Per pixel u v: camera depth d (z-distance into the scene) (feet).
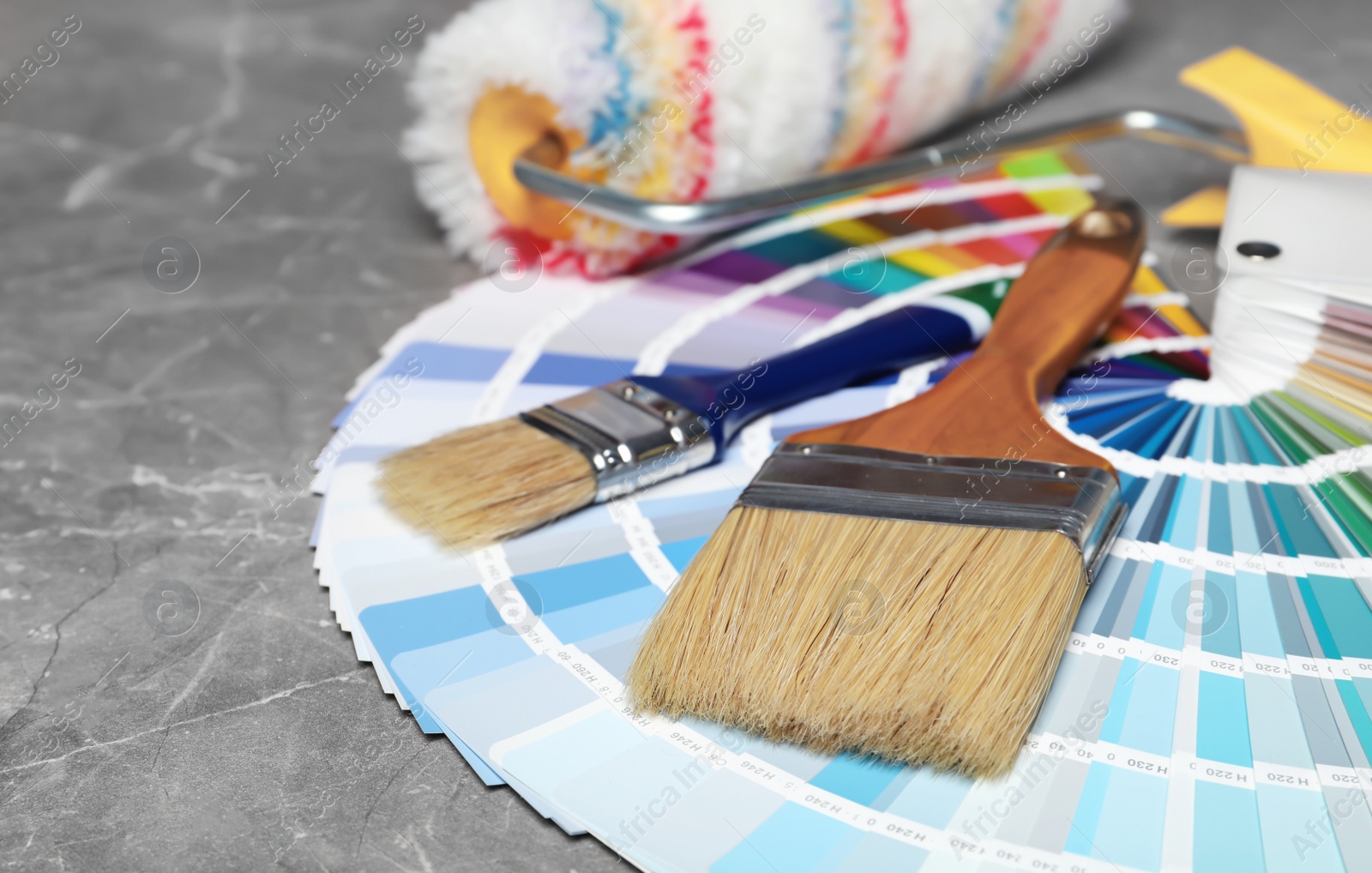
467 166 3.48
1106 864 1.85
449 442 2.71
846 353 2.98
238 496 2.80
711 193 3.56
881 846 1.89
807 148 3.66
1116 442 2.83
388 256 3.76
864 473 2.46
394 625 2.34
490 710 2.16
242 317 3.45
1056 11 4.05
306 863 1.92
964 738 1.99
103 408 3.10
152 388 3.18
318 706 2.23
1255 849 1.87
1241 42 4.58
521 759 2.06
